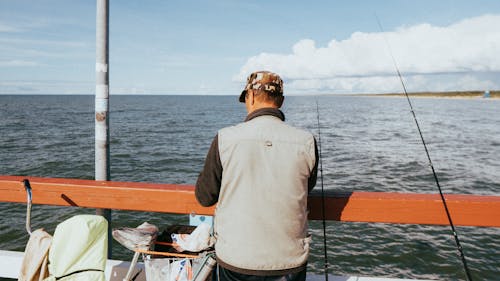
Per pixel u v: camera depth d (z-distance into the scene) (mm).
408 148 35031
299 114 93812
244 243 1432
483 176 22703
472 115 101312
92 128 53125
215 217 1571
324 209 2021
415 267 10211
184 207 2105
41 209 14711
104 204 2186
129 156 30266
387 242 11711
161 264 1846
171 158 29719
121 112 102688
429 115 98250
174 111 112750
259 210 1434
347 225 13031
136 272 2240
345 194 2041
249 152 1452
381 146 36250
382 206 1976
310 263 10281
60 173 23578
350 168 24719
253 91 1572
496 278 9672
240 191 1455
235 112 111250
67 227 1940
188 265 1814
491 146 37469
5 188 2221
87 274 1858
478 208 1910
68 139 40062
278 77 1591
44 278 1889
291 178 1454
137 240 1850
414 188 19672
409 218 1969
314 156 1504
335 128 57219
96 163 2742
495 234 12375
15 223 13359
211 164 1506
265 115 1531
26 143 36250
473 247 11414
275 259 1427
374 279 2195
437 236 12211
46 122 62719
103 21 2643
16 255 2375
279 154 1459
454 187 19969
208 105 172500
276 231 1435
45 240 1953
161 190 2111
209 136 46281
